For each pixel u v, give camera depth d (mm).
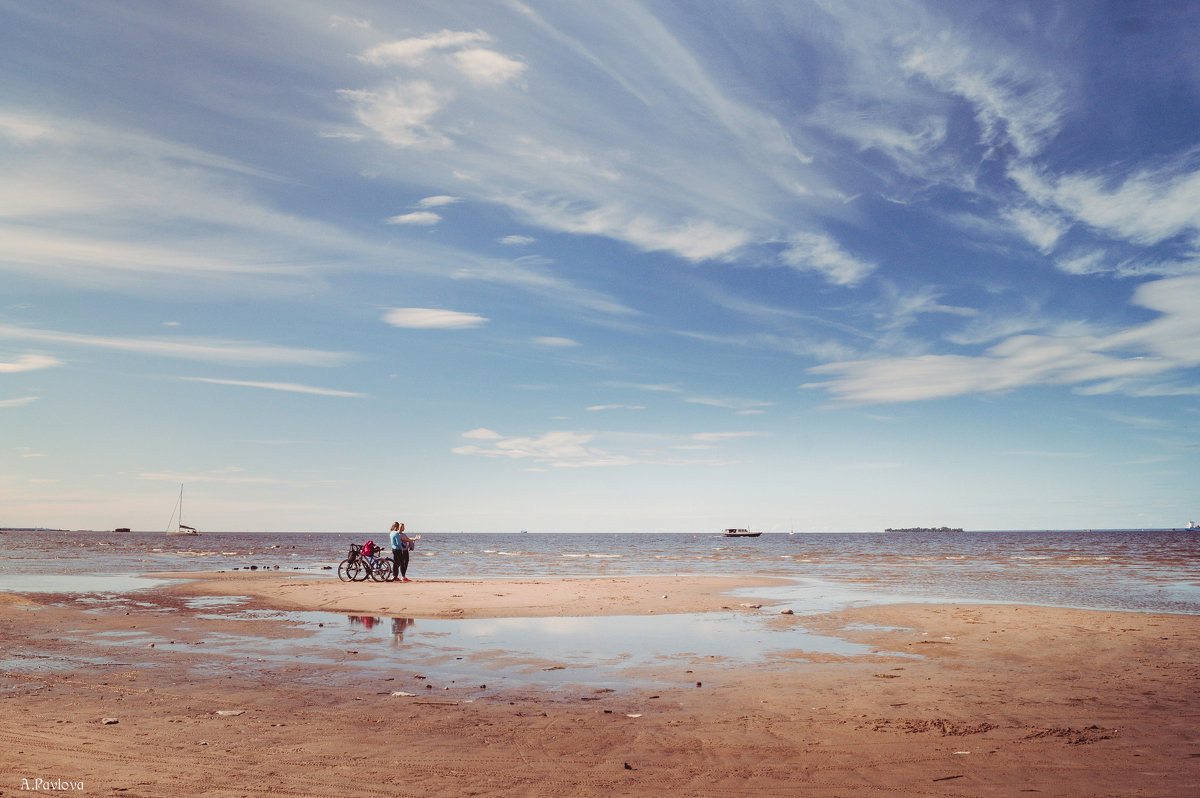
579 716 8461
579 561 61875
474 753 6934
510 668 11562
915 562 59125
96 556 64312
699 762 6699
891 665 11836
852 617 18172
